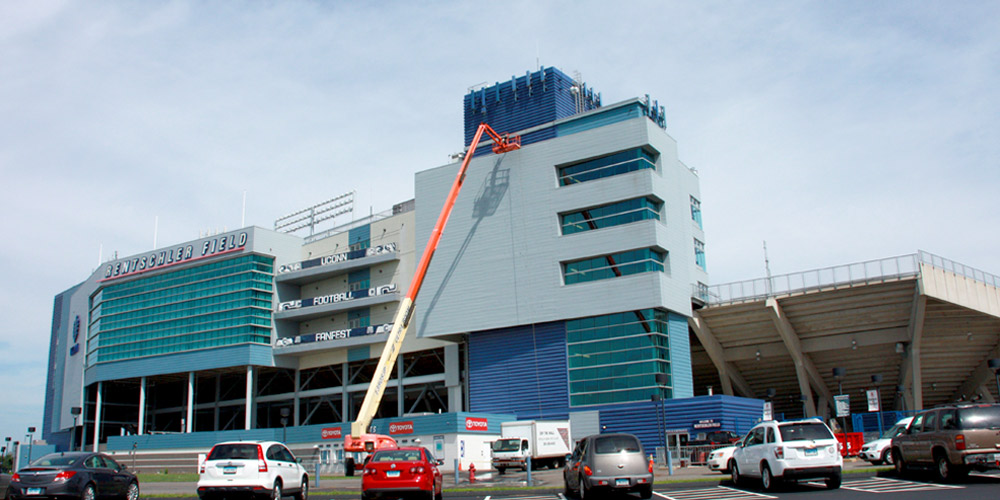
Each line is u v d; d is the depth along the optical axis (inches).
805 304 2187.5
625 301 2186.3
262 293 3051.2
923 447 1008.2
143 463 2938.0
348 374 2989.7
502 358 2374.5
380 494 969.5
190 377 3065.9
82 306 3735.2
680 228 2373.3
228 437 2731.3
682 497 997.8
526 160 2450.8
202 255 3171.8
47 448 3693.4
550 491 1176.2
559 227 2348.7
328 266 2987.2
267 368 3149.6
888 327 2153.1
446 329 2468.0
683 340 2273.6
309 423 3403.1
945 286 1998.0
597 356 2214.6
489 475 1718.8
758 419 2169.0
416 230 2623.0
